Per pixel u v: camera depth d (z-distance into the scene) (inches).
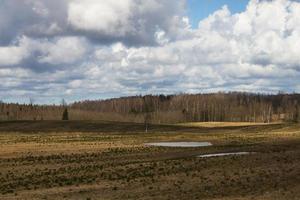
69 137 3693.4
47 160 1931.6
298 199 963.3
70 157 2030.0
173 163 1622.8
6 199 1087.0
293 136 3014.3
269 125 4626.0
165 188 1162.0
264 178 1219.2
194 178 1283.2
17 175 1521.9
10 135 4185.5
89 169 1592.0
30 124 5664.4
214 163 1539.1
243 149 2059.5
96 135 4057.6
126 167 1592.0
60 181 1352.1
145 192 1120.2
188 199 1015.6
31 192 1181.7
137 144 2795.3
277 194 1027.9
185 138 3351.4
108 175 1423.5
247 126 4815.5
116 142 3004.4
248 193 1055.6
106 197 1072.8
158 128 5211.6
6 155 2170.3
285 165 1381.6
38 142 3053.6
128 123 5733.3
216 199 997.8
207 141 2957.7
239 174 1299.2
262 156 1612.9
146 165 1616.6
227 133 4089.6
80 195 1111.0
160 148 2413.9
